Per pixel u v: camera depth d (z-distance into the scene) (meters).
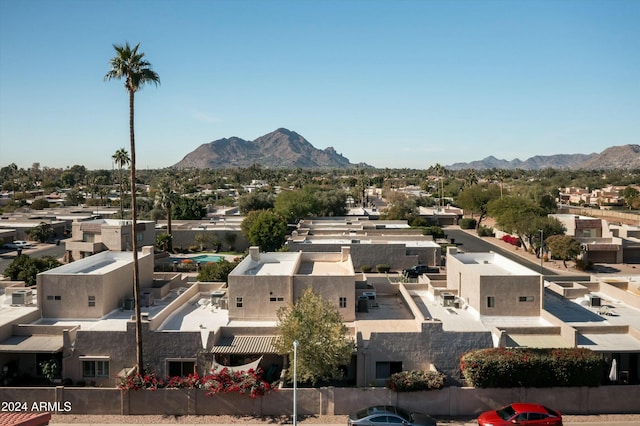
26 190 194.12
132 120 30.34
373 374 30.75
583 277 70.62
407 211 121.94
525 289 36.34
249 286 36.16
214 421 27.38
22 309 37.38
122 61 29.56
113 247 72.19
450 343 30.70
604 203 170.00
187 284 46.31
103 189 191.62
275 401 28.08
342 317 35.97
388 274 71.25
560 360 28.27
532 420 25.17
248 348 31.36
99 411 28.16
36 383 31.92
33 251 91.25
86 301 36.28
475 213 137.38
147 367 31.05
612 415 28.08
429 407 28.16
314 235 78.25
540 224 87.12
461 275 40.94
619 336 33.38
